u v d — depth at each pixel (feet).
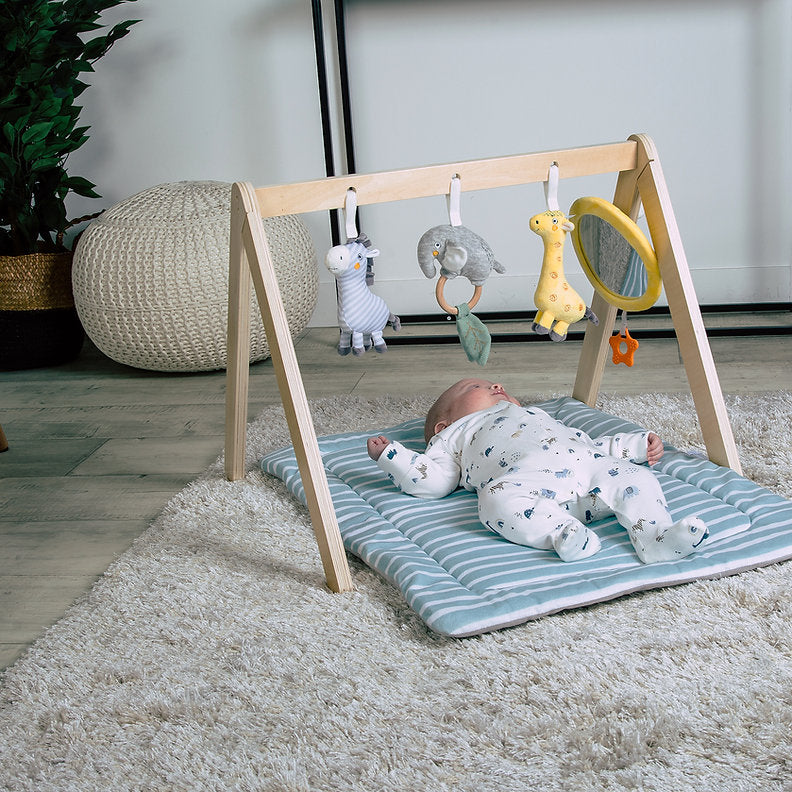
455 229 5.24
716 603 4.28
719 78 8.73
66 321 8.98
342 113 9.26
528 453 4.99
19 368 9.02
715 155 8.95
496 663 3.96
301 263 8.54
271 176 9.59
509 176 5.20
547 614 4.25
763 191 8.98
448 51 8.97
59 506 5.99
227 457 6.07
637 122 8.95
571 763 3.36
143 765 3.53
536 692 3.75
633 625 4.17
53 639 4.39
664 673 3.82
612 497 4.75
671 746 3.41
